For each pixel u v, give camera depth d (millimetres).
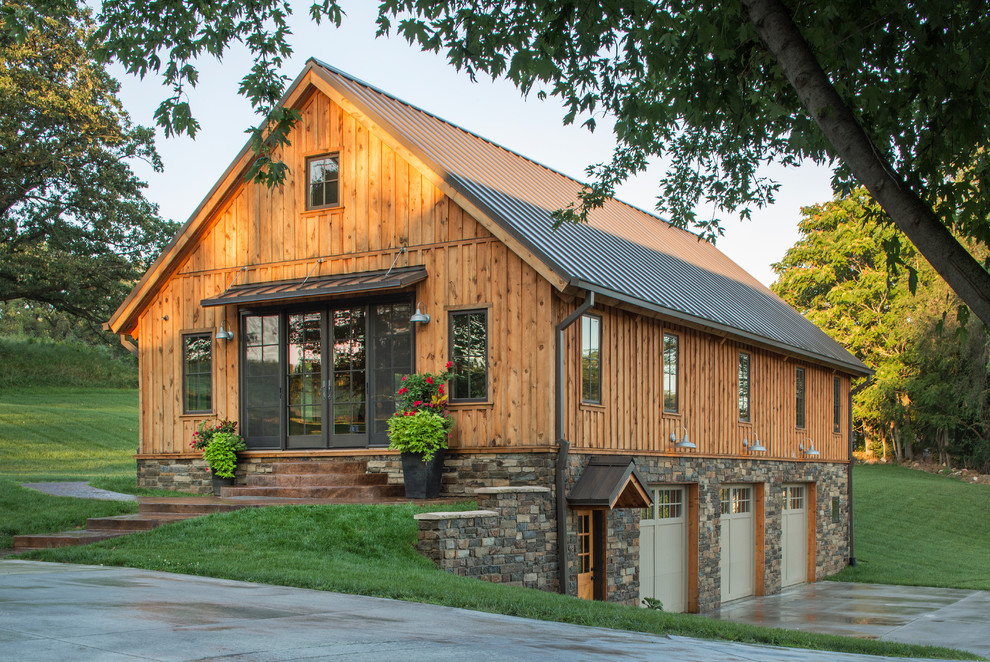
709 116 10148
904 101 8875
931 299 37688
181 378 17938
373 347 15898
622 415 15828
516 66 9547
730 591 20047
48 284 33125
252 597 8422
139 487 18062
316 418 16422
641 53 9586
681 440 17641
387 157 15969
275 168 10570
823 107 7273
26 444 29984
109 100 32812
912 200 7141
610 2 8727
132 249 35062
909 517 32906
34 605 7230
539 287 14211
